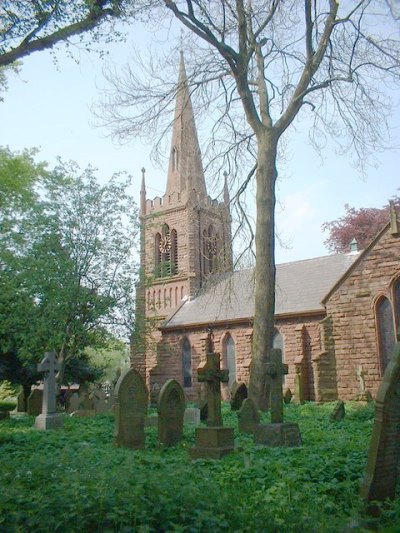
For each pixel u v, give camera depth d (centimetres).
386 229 2486
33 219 2592
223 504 544
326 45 2072
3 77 2059
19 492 566
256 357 1848
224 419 1644
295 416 1694
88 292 2556
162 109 2189
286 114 2094
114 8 1176
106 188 2661
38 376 2852
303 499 625
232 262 2192
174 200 4550
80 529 479
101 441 1216
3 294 2353
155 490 547
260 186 2030
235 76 2052
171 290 4412
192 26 1988
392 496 638
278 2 2041
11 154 2919
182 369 3509
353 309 2517
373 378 2417
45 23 1135
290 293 3228
